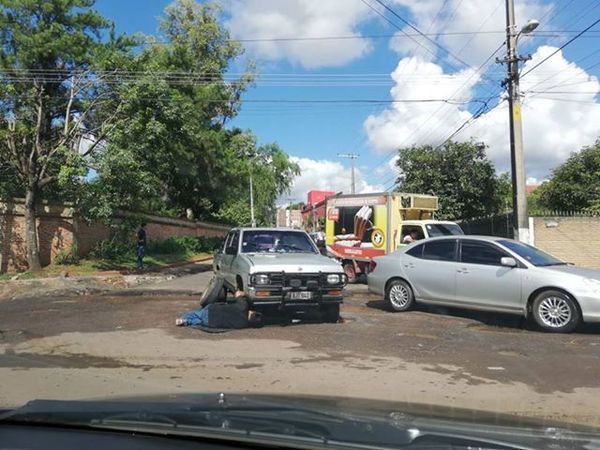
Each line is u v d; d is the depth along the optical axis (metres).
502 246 10.96
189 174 36.91
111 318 11.88
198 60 42.28
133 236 29.17
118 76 22.95
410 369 7.54
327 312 11.06
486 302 10.77
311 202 97.31
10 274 22.06
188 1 44.62
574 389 6.57
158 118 22.89
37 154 22.30
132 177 22.00
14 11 22.50
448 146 31.06
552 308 9.97
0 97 21.89
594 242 20.58
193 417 3.02
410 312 12.05
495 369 7.50
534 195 40.19
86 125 23.97
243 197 57.38
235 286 11.31
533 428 2.92
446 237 11.84
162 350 8.79
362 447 2.54
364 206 19.19
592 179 30.70
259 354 8.45
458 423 2.95
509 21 18.95
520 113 18.94
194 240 37.78
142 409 3.20
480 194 30.55
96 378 7.18
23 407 3.33
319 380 7.00
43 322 11.52
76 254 24.62
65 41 22.45
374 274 12.73
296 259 10.79
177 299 15.12
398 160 32.22
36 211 23.78
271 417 3.02
